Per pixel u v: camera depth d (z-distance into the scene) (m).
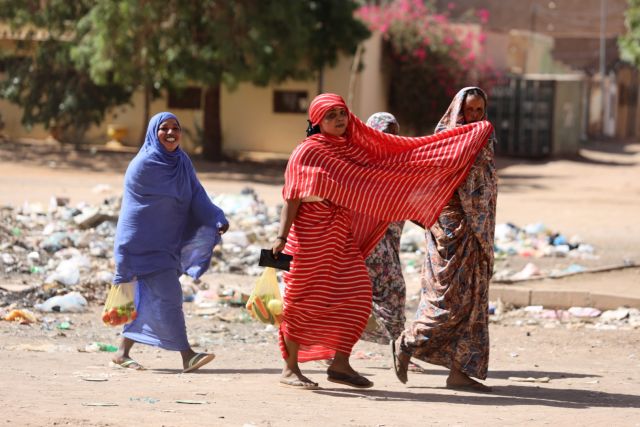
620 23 79.50
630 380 9.02
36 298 12.91
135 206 8.91
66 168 34.09
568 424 6.46
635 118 79.94
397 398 7.59
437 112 44.34
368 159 7.65
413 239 18.70
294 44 33.53
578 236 21.05
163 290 8.92
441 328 7.89
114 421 6.00
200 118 42.38
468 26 47.56
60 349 10.03
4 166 33.69
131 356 9.96
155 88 38.78
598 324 12.84
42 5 38.50
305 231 7.61
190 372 8.89
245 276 15.30
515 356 10.65
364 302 7.70
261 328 12.22
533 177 39.56
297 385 7.85
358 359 10.37
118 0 32.88
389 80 45.06
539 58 65.50
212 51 33.53
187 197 9.10
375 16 43.72
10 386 7.37
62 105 40.38
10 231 17.42
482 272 7.90
